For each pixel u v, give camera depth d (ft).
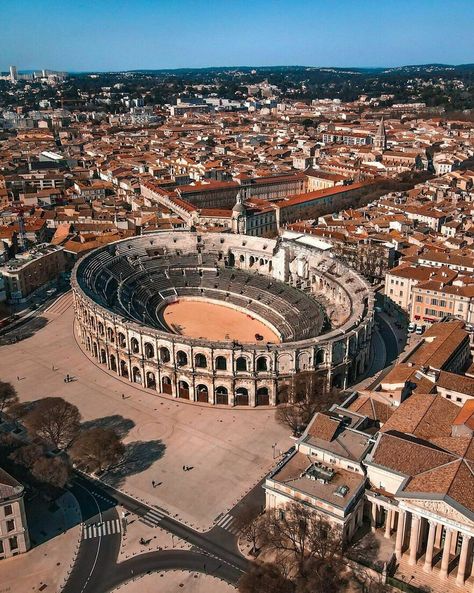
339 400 549.95
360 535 412.36
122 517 442.91
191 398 604.08
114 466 500.33
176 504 456.86
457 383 526.98
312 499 398.01
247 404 597.52
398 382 521.24
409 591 366.63
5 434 506.48
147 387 629.51
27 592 378.53
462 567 364.99
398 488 386.93
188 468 497.87
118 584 385.09
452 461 390.63
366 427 472.03
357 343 625.00
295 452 445.78
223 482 481.05
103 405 592.19
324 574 371.56
